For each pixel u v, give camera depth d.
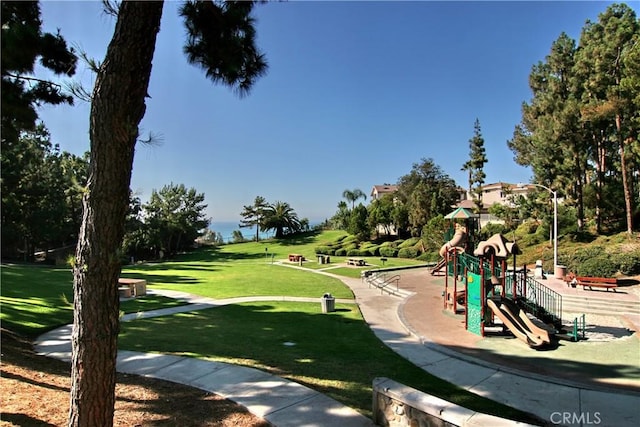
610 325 13.16
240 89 6.11
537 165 32.53
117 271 3.88
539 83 35.28
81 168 44.72
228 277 27.39
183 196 59.09
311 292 20.44
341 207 70.19
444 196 46.16
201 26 5.47
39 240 43.12
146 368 8.02
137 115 3.88
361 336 11.62
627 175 27.59
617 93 25.11
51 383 6.66
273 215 68.62
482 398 7.31
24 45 7.79
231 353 9.28
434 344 10.80
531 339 10.80
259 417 5.70
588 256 24.19
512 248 12.38
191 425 5.32
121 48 3.73
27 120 9.24
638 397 7.37
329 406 6.14
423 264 32.81
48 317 13.16
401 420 5.26
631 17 28.00
